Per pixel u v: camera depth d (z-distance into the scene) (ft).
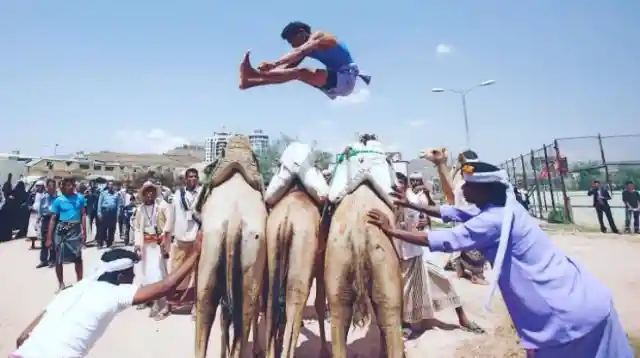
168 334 21.09
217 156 17.20
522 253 10.28
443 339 19.62
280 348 15.25
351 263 13.21
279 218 14.71
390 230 12.55
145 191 25.32
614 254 38.50
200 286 13.70
